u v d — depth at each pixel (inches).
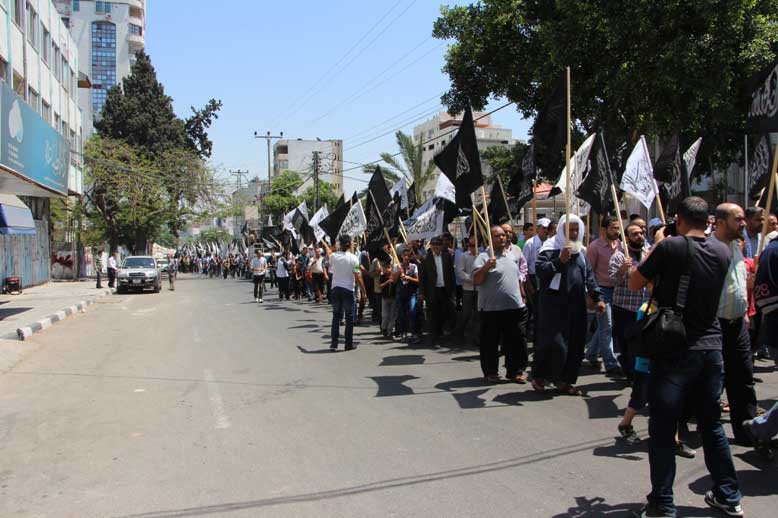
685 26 497.0
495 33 605.3
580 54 526.9
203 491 178.1
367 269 578.6
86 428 243.0
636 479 182.9
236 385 317.1
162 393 301.4
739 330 209.0
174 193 1752.0
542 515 159.3
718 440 158.1
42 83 1130.0
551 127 307.4
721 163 762.2
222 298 967.0
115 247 1711.4
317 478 186.7
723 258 158.7
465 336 467.5
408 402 276.2
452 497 171.3
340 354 409.4
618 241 316.8
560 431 230.1
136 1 3759.8
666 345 152.6
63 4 3567.9
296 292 888.3
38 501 173.2
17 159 561.0
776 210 289.6
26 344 460.8
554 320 277.9
